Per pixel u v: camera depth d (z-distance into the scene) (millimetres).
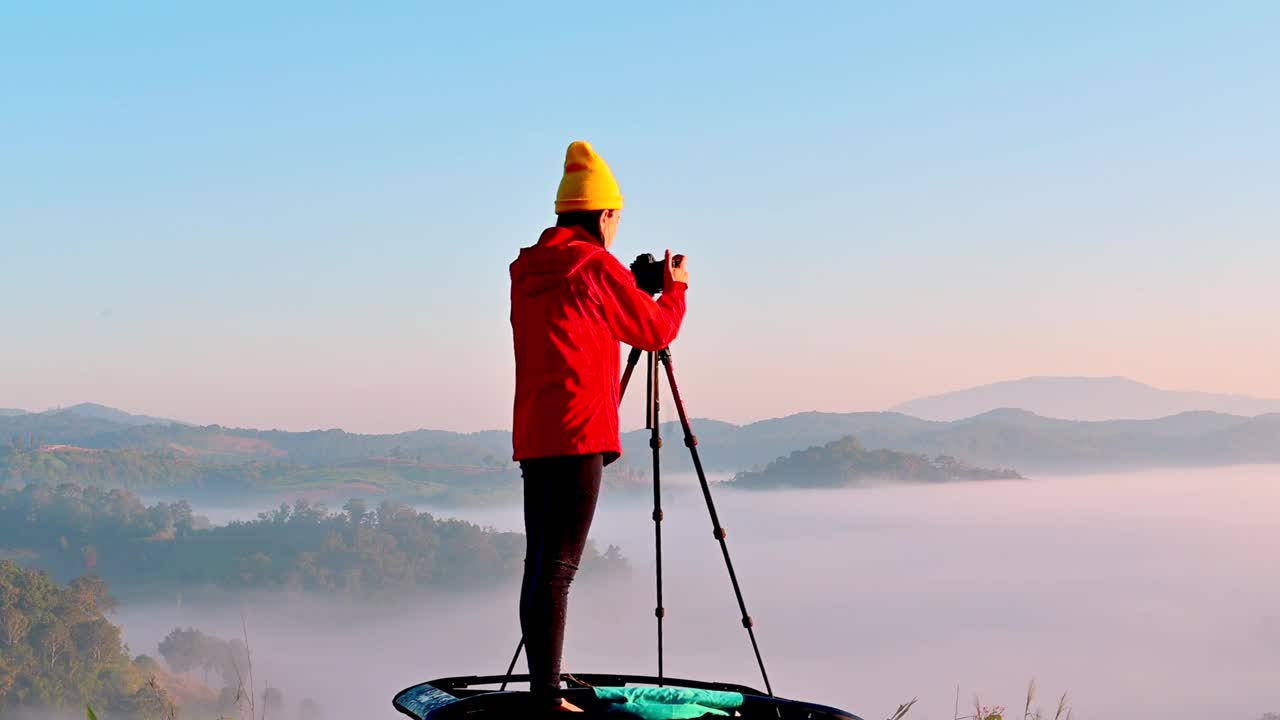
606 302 3172
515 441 3246
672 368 4230
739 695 3146
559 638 3111
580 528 3162
